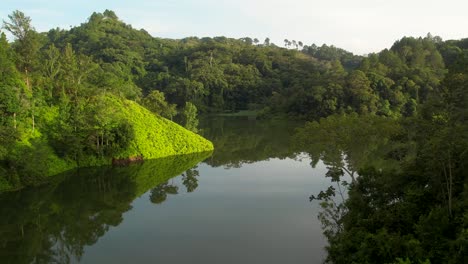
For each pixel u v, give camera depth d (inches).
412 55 5880.9
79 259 1039.6
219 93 6594.5
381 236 784.3
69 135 2028.8
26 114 1955.0
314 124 1419.8
